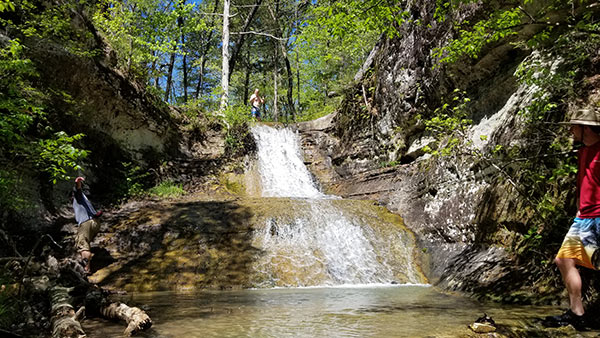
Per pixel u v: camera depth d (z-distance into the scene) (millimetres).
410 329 3234
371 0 5684
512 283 4930
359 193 11297
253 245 7418
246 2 26094
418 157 10438
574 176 4629
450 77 8977
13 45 5570
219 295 5434
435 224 7859
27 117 5195
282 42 25391
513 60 7617
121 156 10938
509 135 6430
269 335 3062
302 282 6555
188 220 8133
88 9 10320
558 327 3168
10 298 3787
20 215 6750
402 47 11367
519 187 5648
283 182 13406
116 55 10805
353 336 3008
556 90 5336
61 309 3566
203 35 25344
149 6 12961
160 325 3480
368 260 7371
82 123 9531
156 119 12266
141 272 6383
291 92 25734
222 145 14406
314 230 8039
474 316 3766
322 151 14969
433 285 6430
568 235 3172
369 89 13516
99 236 7324
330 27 6336
